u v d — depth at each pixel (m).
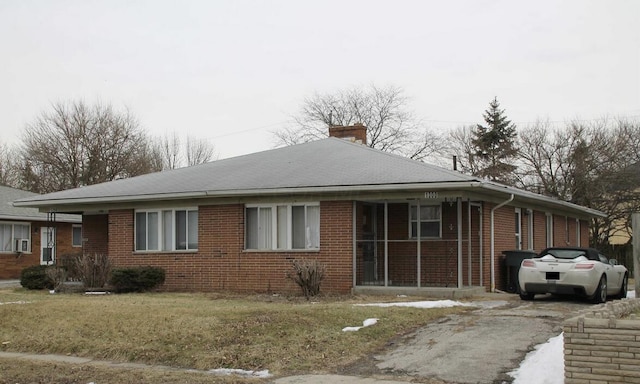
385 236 18.59
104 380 9.97
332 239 18.83
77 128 50.69
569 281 16.17
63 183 50.22
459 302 16.09
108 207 22.66
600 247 39.72
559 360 9.40
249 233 20.22
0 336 13.02
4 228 32.44
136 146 53.81
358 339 11.66
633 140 40.75
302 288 18.02
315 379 9.68
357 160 20.80
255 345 11.34
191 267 20.94
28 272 22.08
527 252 20.50
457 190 17.55
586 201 40.91
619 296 18.75
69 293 20.20
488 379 9.34
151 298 17.83
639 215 13.45
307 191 18.52
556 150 43.78
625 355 7.80
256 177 20.47
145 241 21.98
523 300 17.02
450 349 10.98
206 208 20.81
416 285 19.20
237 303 15.88
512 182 47.00
